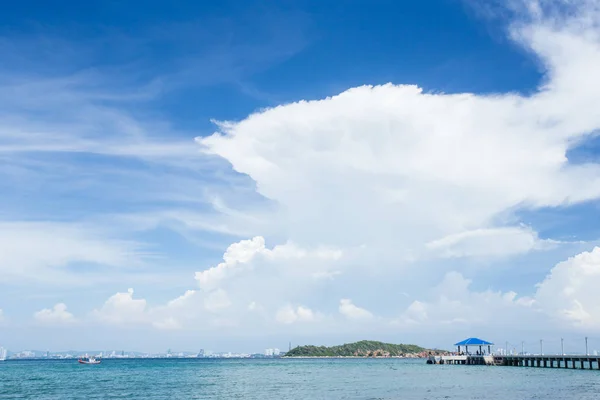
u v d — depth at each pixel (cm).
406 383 8900
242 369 17850
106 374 14100
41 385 9488
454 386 7981
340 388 8050
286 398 6544
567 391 6831
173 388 8506
